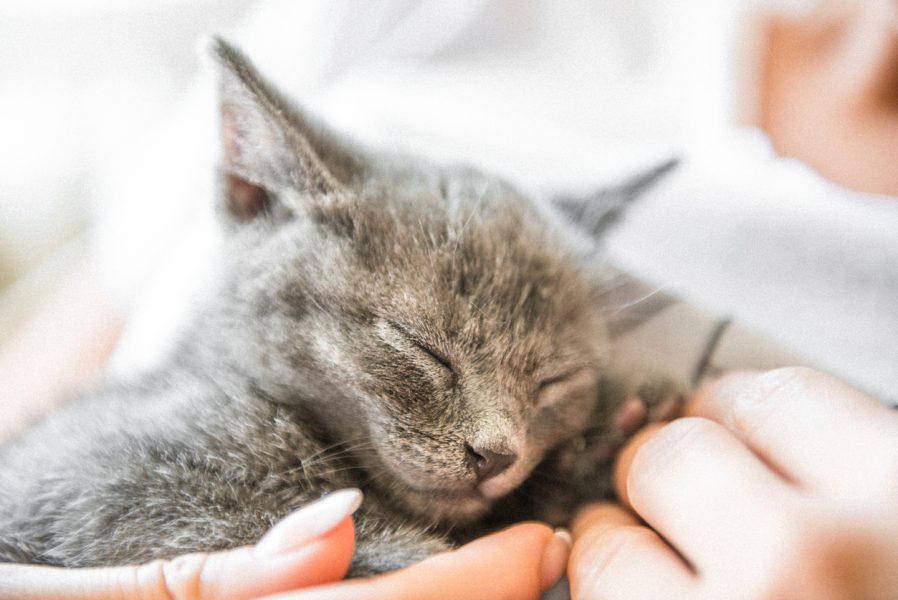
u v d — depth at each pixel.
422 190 0.21
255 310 0.19
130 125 0.44
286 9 0.32
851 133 0.27
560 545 0.17
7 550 0.17
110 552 0.17
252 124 0.19
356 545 0.17
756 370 0.19
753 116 0.28
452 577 0.15
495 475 0.19
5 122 0.41
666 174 0.26
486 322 0.19
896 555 0.14
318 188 0.19
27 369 0.30
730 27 0.28
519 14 0.34
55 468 0.18
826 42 0.28
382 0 0.32
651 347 0.22
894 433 0.15
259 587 0.15
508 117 0.30
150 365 0.22
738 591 0.14
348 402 0.19
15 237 0.42
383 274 0.19
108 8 0.41
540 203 0.24
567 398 0.20
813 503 0.14
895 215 0.24
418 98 0.30
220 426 0.18
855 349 0.22
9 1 0.39
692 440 0.16
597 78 0.32
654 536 0.16
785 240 0.24
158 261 0.30
